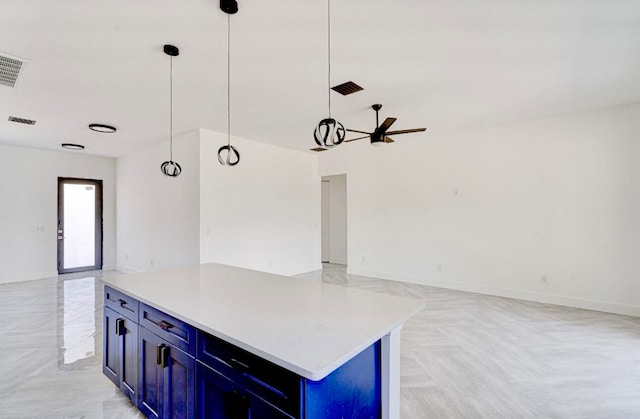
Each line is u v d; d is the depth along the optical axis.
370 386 1.40
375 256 6.28
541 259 4.52
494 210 4.91
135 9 2.02
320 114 4.25
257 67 2.87
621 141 3.97
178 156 5.30
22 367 2.63
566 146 4.34
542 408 2.08
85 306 4.29
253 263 5.73
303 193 6.85
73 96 3.47
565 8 2.08
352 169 6.61
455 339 3.19
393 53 2.65
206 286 2.09
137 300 1.89
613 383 2.38
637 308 3.87
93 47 2.47
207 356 1.40
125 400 2.18
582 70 2.99
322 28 2.28
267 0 1.96
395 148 6.00
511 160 4.76
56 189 6.34
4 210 5.75
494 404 2.13
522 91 3.50
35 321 3.71
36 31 2.24
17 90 3.28
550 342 3.11
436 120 4.59
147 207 6.03
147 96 3.52
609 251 4.05
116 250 7.07
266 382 1.14
